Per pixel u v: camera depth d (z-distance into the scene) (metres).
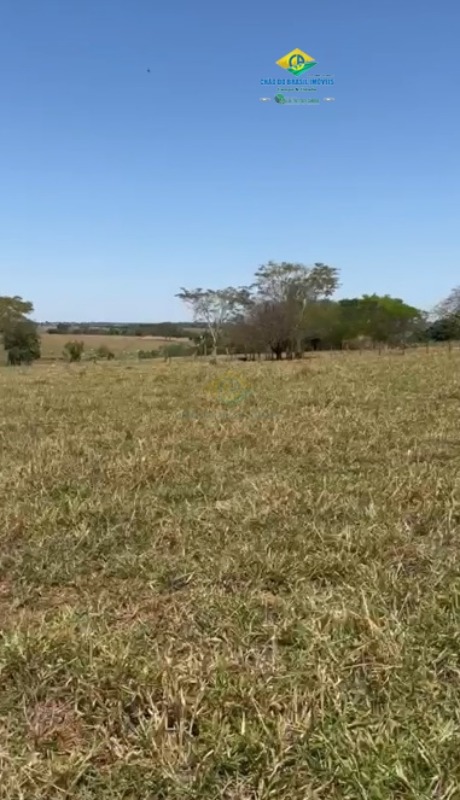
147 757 2.12
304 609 3.05
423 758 2.04
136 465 5.82
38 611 3.25
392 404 9.79
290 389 12.32
